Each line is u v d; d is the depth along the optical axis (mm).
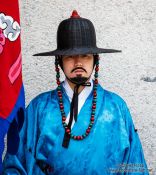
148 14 4512
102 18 4477
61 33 3391
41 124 3500
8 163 3572
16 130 3586
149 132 4609
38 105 3584
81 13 4473
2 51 3379
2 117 3406
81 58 3357
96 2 4461
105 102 3531
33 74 4508
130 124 3621
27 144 3541
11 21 3412
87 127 3426
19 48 3492
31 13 4457
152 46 4535
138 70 4551
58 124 3463
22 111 3566
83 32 3344
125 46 4516
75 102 3457
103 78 4520
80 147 3383
